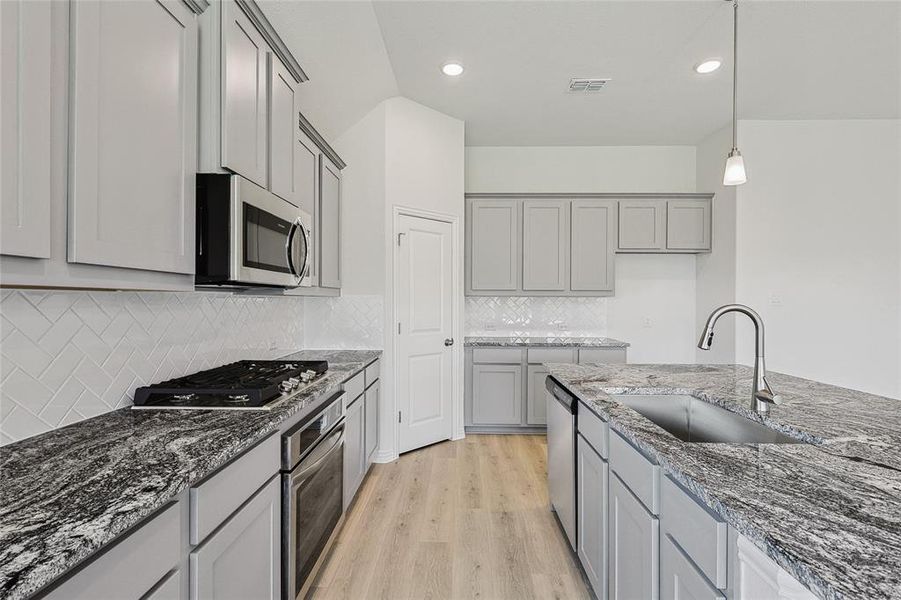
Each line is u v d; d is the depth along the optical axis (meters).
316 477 1.83
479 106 3.69
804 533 0.73
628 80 3.27
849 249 3.98
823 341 3.96
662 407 1.94
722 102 3.65
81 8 0.97
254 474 1.32
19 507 0.81
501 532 2.34
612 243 4.32
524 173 4.74
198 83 1.43
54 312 1.28
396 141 3.47
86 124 0.98
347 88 3.00
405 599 1.83
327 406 1.99
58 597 0.68
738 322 3.98
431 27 2.60
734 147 2.24
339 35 2.51
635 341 4.66
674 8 2.44
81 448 1.13
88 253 0.99
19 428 1.19
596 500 1.73
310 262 2.26
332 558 2.11
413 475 3.11
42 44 0.88
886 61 3.01
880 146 3.98
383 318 3.38
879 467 1.03
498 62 3.00
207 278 1.45
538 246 4.33
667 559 1.17
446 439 3.89
